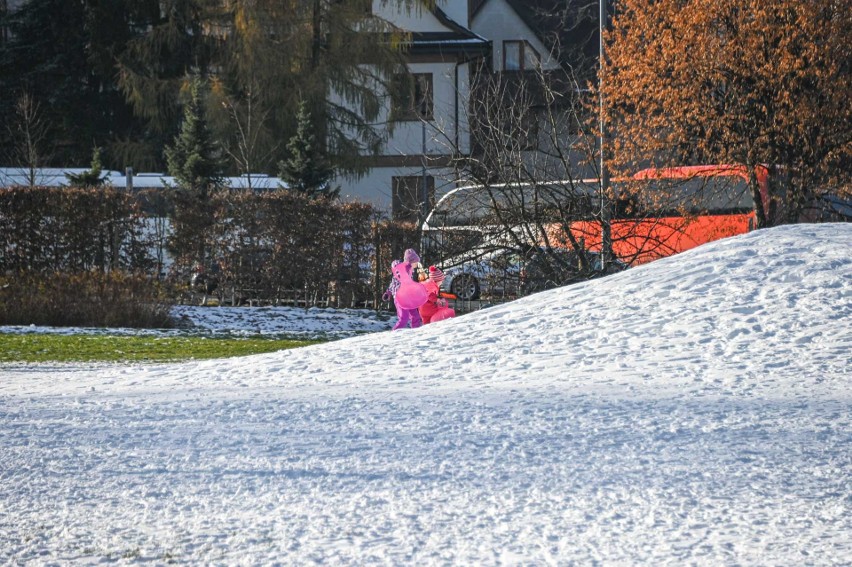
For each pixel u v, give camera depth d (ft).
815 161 331.77
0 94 628.69
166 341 242.58
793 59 320.91
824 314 165.27
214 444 101.14
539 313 187.42
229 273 336.29
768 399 119.85
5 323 273.13
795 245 207.41
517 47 636.07
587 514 75.77
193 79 521.24
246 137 512.63
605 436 102.58
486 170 279.69
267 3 515.50
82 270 309.42
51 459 95.30
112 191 325.42
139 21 616.80
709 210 354.74
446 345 171.63
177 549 68.08
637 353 154.20
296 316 319.06
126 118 636.48
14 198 317.01
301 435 104.94
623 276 205.16
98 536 71.41
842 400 118.52
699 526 72.49
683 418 110.11
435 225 303.27
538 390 130.11
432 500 80.02
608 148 312.29
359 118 548.72
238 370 163.22
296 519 75.10
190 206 333.42
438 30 604.90
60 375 172.55
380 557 66.03
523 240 280.51
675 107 328.08
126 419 115.44
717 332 161.68
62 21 642.63
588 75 439.63
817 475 86.48
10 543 69.87
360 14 531.50
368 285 343.87
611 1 618.44
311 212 339.36
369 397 127.85
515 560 65.16
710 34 332.19
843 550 66.59
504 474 87.97
